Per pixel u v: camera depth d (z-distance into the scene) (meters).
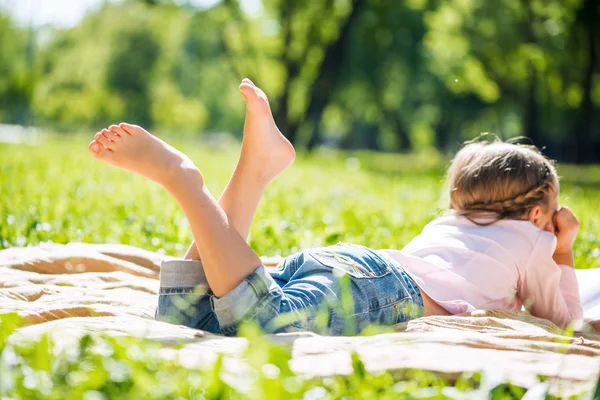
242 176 2.96
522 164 3.40
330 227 6.25
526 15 26.95
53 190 8.81
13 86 52.03
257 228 6.09
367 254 3.00
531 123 30.75
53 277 3.64
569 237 3.46
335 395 1.93
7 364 1.92
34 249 4.04
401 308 2.96
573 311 3.44
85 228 5.89
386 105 40.38
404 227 7.09
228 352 2.27
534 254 3.25
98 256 3.95
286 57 31.09
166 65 53.41
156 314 2.80
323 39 31.06
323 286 2.80
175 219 6.48
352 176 16.73
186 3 32.91
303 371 2.07
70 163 14.65
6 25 51.25
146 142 2.68
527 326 2.89
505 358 2.27
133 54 51.19
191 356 2.18
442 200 3.71
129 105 52.56
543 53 26.94
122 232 5.73
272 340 2.42
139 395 1.79
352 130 53.56
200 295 2.72
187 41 52.22
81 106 52.56
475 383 2.09
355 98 39.84
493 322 2.89
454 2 29.16
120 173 12.87
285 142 3.02
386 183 15.41
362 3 29.81
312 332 2.67
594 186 18.83
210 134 73.62
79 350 2.05
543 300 3.29
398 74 36.53
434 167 27.39
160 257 4.14
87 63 51.69
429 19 30.89
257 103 2.95
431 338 2.42
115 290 3.52
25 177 10.50
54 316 2.75
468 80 32.56
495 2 27.55
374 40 33.25
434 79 37.25
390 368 2.12
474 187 3.40
